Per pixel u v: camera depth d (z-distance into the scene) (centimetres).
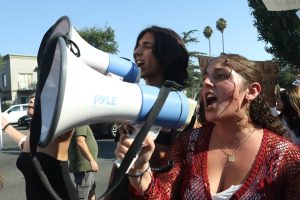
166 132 196
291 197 154
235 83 158
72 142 426
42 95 141
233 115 160
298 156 156
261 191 153
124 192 187
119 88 143
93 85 134
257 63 170
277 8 340
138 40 224
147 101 148
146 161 153
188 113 165
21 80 4712
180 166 171
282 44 1655
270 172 154
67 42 144
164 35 216
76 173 430
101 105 136
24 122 2200
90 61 193
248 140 162
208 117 162
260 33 1694
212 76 161
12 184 686
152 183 156
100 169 777
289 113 336
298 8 333
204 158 166
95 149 466
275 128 170
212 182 162
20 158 276
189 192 162
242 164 159
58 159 261
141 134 145
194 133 176
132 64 210
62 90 121
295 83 348
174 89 162
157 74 219
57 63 131
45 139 124
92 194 439
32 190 266
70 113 127
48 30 177
